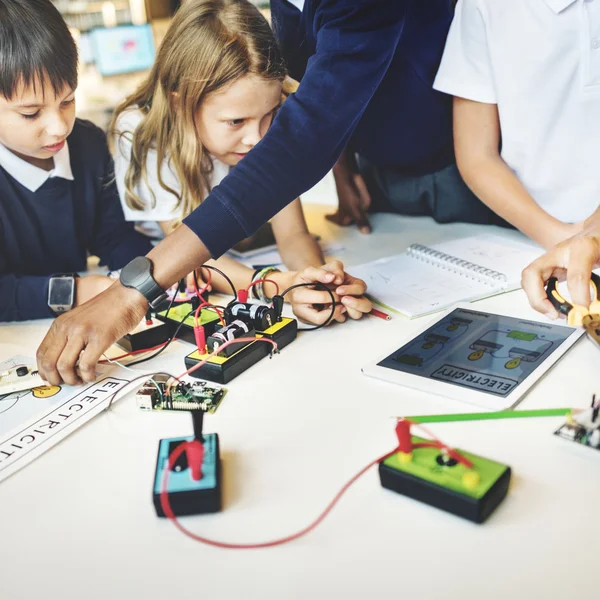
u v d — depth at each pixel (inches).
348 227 57.2
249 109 45.6
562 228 44.0
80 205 52.0
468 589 18.8
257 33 45.7
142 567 20.8
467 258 45.6
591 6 42.4
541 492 22.4
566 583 18.7
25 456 27.4
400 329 36.7
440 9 47.3
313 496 23.3
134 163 50.1
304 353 34.7
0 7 39.0
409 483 22.5
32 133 42.7
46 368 32.8
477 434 25.8
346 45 36.6
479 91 46.6
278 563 20.5
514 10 44.2
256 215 34.9
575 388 28.6
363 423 27.5
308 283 38.5
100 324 33.5
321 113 36.1
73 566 21.2
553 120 46.1
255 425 28.1
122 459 26.6
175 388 31.3
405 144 52.1
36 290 43.1
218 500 22.8
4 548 22.3
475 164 48.9
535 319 35.7
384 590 19.1
